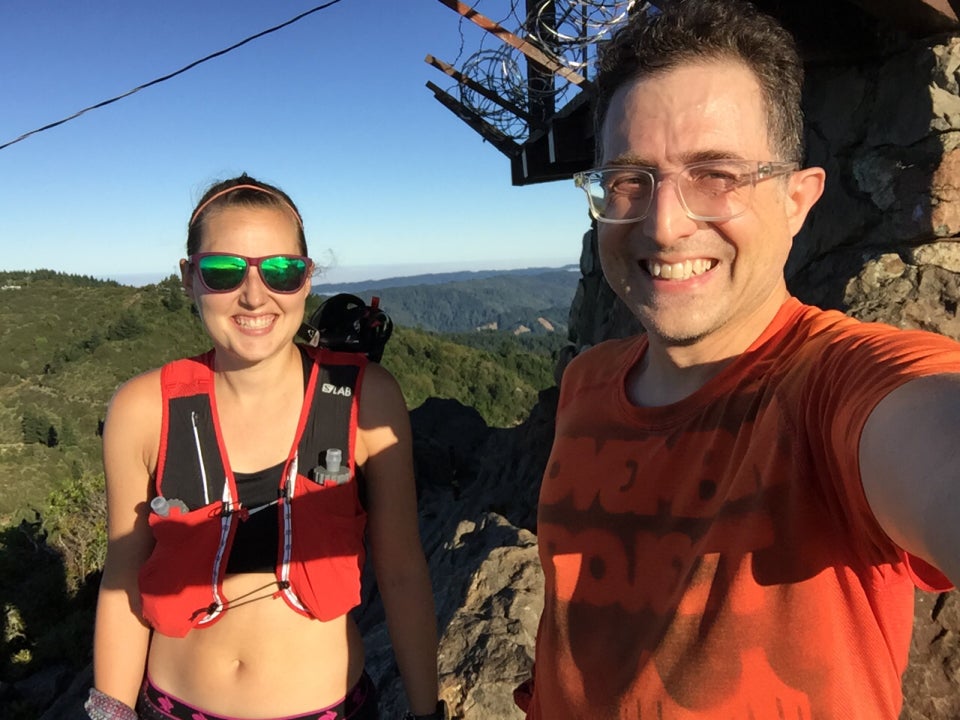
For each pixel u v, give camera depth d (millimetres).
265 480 1433
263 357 1388
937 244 2625
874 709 759
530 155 5652
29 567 11289
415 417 14898
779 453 836
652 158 1019
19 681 8914
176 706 1450
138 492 1505
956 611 1932
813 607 771
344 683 1519
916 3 2357
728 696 796
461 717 2375
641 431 1077
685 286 1033
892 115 2777
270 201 1461
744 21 1012
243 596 1404
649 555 960
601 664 964
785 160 1030
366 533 1610
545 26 3535
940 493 581
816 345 902
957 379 653
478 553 4207
